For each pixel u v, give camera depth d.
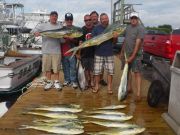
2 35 7.64
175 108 2.74
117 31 3.61
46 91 4.08
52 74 4.55
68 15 3.94
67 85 4.38
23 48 7.96
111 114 2.99
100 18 3.73
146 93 4.05
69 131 2.54
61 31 3.87
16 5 8.70
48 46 3.97
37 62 6.78
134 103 3.53
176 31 5.24
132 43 3.49
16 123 2.79
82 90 4.07
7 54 6.54
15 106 3.35
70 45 4.16
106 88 4.28
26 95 3.87
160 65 3.44
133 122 2.88
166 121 2.88
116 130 2.55
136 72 3.60
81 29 4.05
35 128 2.62
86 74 4.19
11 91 4.83
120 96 3.55
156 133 2.62
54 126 2.63
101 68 3.86
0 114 3.73
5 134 2.54
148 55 5.79
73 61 4.23
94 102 3.55
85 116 2.95
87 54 4.08
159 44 5.55
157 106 3.41
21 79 5.36
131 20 3.49
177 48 5.12
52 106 3.25
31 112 3.08
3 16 8.03
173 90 2.82
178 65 2.85
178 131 2.53
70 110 3.10
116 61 7.49
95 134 2.46
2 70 4.76
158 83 3.32
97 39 3.66
